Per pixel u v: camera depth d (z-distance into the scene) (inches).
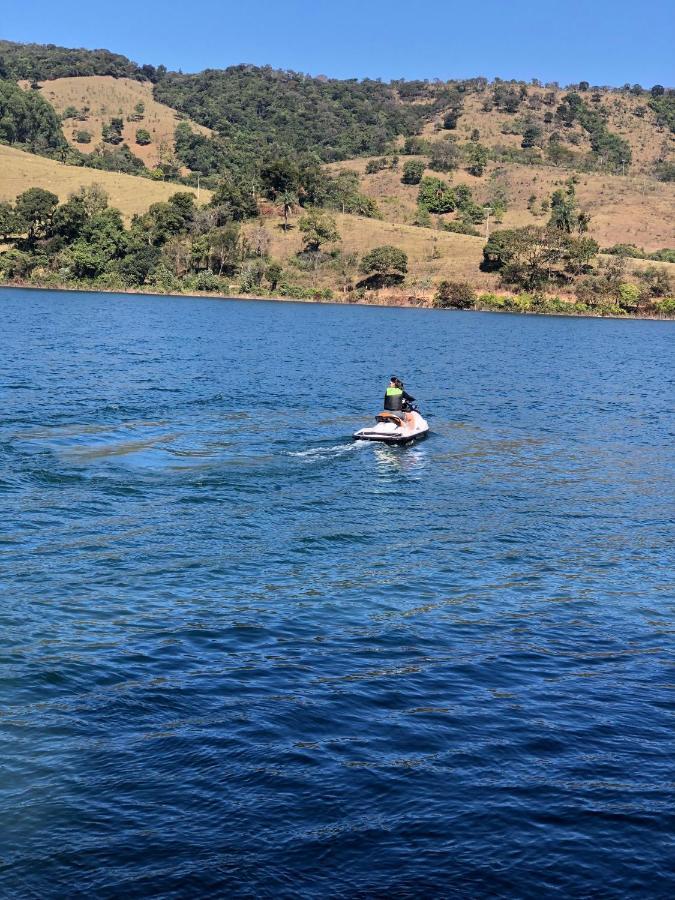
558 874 312.7
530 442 1251.2
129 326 3302.2
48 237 6486.2
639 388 2028.8
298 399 1582.2
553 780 372.5
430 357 2598.4
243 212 7032.5
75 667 471.2
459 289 5841.5
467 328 4141.2
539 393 1851.6
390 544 733.9
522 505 882.1
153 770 371.6
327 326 3833.7
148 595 592.1
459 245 6771.7
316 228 6599.4
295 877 307.4
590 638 540.4
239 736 402.3
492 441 1246.9
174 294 6087.6
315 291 6018.7
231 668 477.7
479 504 880.3
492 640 531.2
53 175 7819.9
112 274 6186.0
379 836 330.6
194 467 1000.9
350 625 548.7
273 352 2539.4
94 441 1123.3
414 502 880.9
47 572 630.5
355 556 698.2
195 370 1996.8
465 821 341.1
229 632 530.0
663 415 1582.2
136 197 7421.3
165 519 787.4
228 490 902.4
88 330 3024.1
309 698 443.2
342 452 1112.8
